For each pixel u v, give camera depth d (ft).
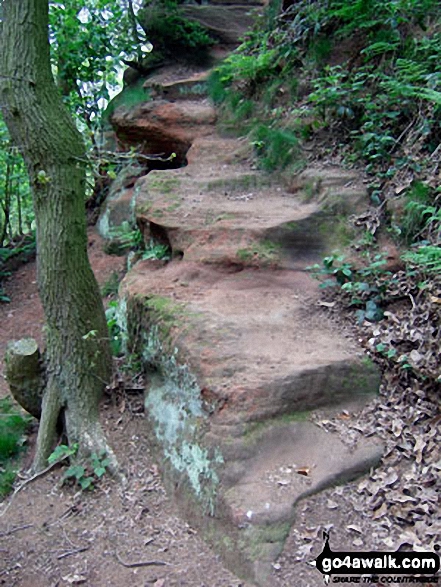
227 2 35.96
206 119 25.89
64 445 14.14
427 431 11.25
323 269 15.74
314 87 22.31
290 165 20.40
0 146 14.28
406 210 15.61
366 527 9.62
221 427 11.09
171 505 11.55
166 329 13.85
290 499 9.92
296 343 13.16
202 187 20.35
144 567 9.98
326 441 11.16
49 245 13.93
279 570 9.04
